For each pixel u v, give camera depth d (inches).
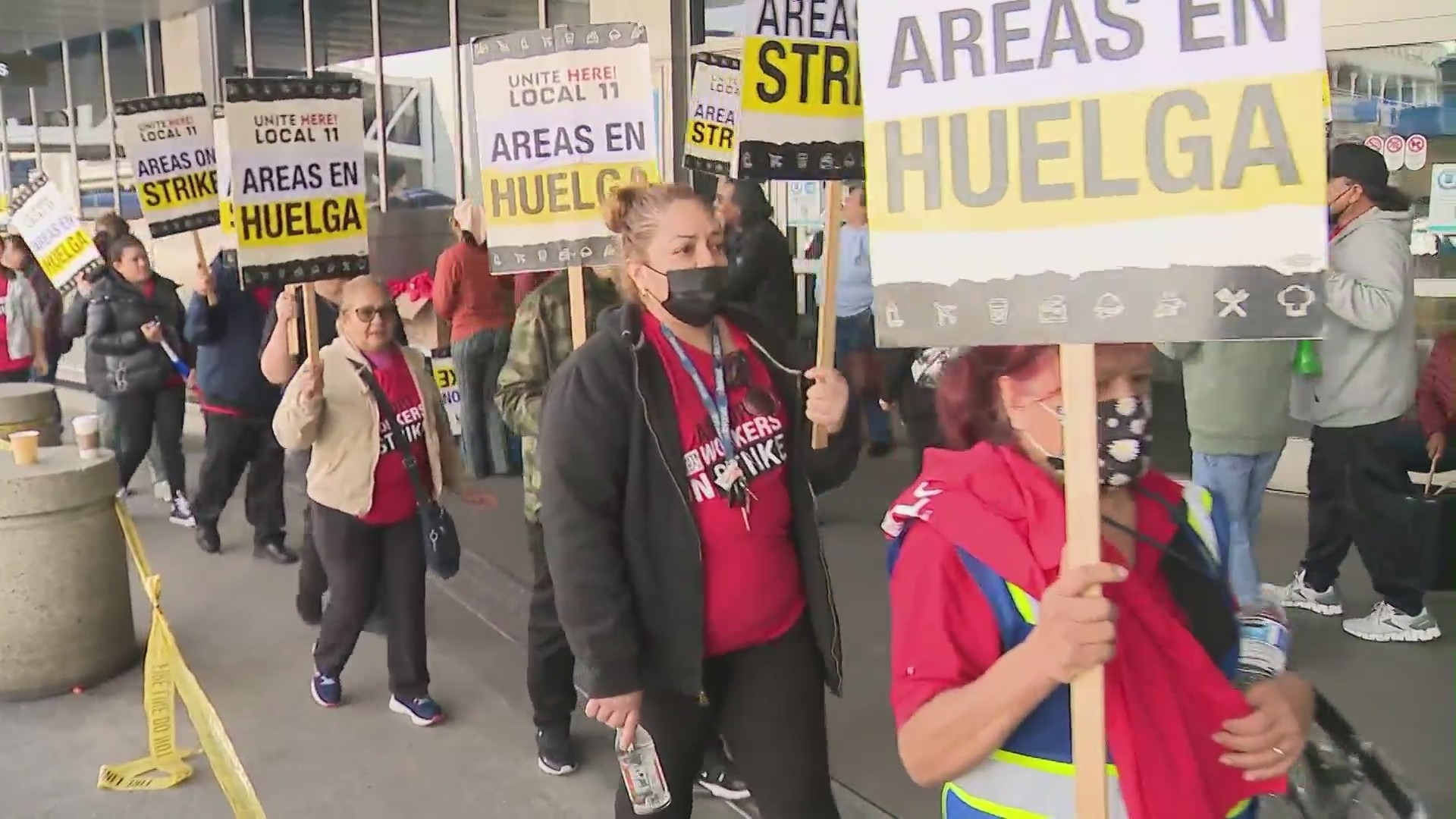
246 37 414.3
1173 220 54.0
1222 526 69.0
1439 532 166.1
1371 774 82.4
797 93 128.6
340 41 377.7
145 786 154.9
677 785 100.0
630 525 93.7
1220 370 159.6
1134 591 63.7
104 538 192.5
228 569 248.2
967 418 67.0
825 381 98.6
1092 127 55.3
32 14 415.2
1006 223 57.6
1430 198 225.9
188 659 199.2
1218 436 162.2
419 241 358.3
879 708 162.1
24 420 280.1
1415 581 169.0
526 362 142.0
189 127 258.8
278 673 192.2
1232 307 53.2
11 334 352.5
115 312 271.4
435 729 170.1
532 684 153.3
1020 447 65.3
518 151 124.5
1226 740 63.1
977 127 58.0
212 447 251.3
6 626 183.0
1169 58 53.5
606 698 92.4
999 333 58.2
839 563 217.9
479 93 125.1
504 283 310.5
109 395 273.9
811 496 100.6
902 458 286.0
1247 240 52.7
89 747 168.4
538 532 146.9
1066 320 56.6
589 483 92.4
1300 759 78.7
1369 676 158.2
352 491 165.6
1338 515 177.2
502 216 125.8
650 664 95.1
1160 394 173.9
